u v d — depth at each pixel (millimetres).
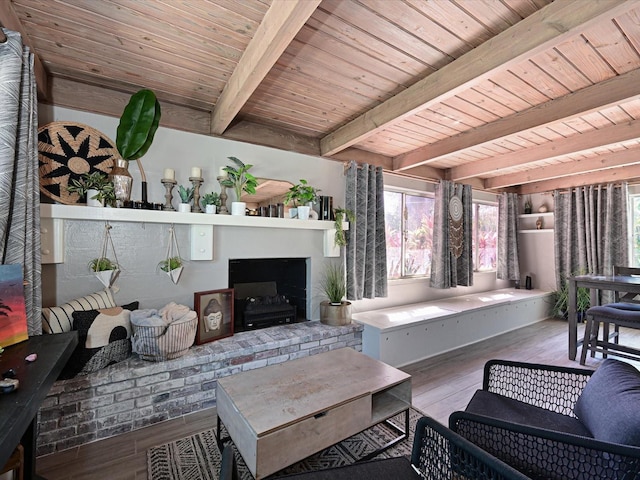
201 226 2525
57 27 1601
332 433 1502
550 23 1409
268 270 3195
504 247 5211
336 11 1461
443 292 4523
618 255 4305
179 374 2086
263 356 2445
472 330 3771
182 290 2492
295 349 2615
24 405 872
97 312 1914
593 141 2939
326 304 3064
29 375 1050
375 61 1876
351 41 1688
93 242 2162
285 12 1320
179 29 1617
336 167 3463
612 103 2023
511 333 4176
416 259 4332
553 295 5035
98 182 2109
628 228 4246
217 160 2697
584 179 4629
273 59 1591
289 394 1596
